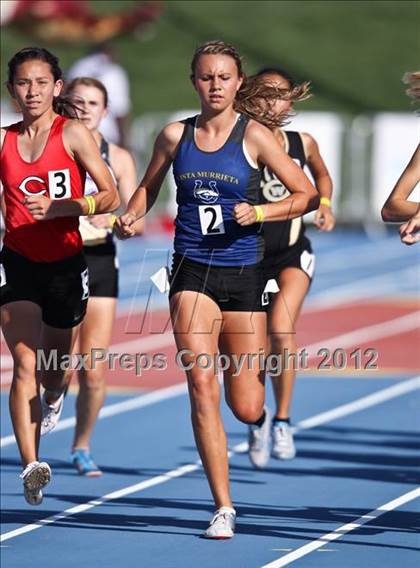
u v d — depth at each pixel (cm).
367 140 7962
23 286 2162
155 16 9825
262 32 10581
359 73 10144
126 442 3105
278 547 2117
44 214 2039
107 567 2027
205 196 2119
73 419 3394
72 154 2112
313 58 10288
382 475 2714
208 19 10794
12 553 2130
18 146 2116
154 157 2169
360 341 4688
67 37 9712
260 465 2775
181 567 2011
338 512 2377
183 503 2495
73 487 2644
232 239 2133
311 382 3906
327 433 3186
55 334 2266
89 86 2706
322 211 2819
